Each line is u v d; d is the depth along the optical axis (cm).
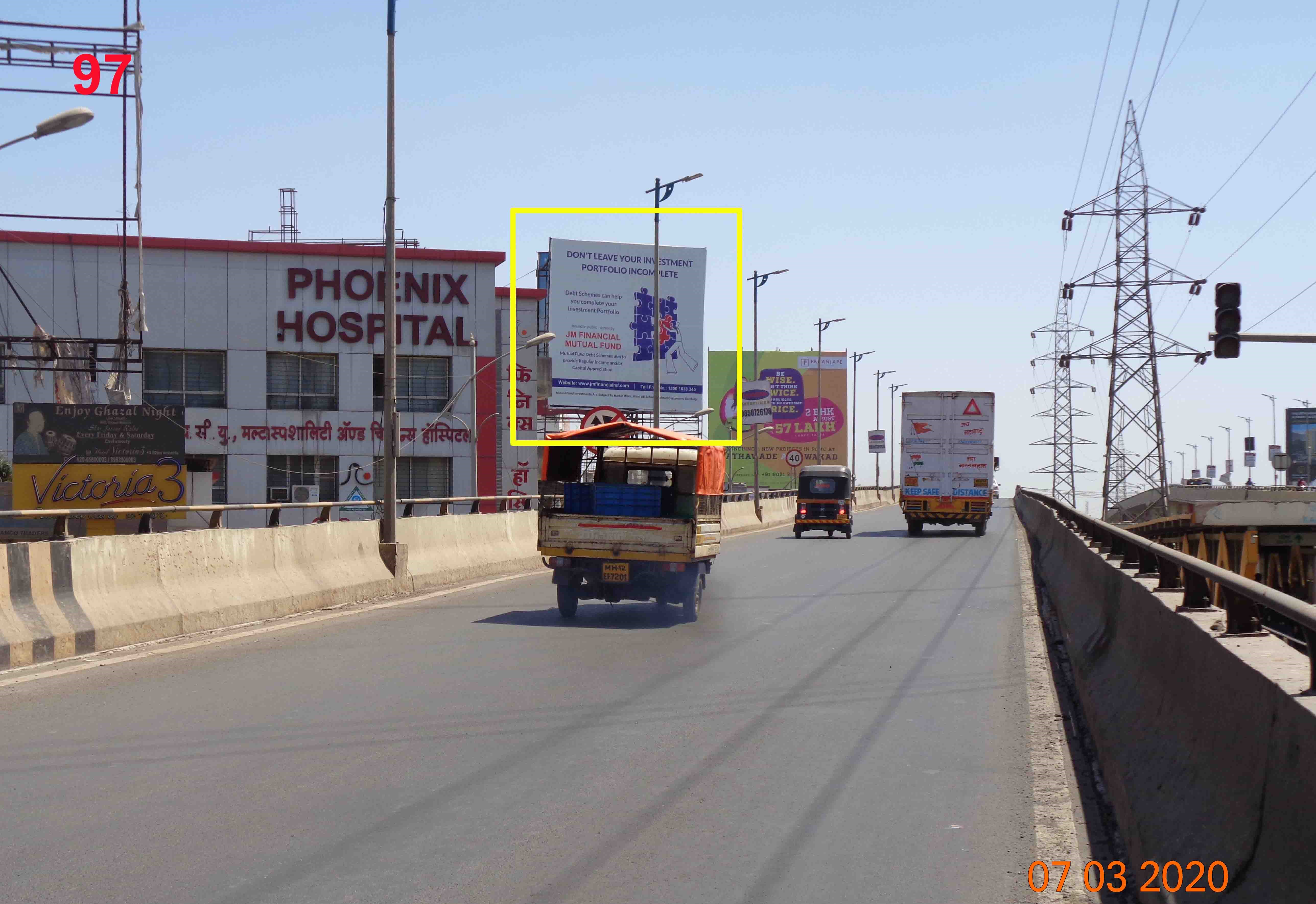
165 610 1389
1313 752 401
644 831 648
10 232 5062
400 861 592
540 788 740
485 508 5669
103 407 3328
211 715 958
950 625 1648
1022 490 8750
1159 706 707
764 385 5594
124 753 821
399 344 5581
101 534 3281
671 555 1683
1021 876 577
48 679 1112
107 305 5150
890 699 1067
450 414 5631
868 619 1720
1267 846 434
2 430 4966
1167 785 593
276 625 1539
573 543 1695
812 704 1038
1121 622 1013
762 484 10750
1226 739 527
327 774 769
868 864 595
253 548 1609
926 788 748
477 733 902
